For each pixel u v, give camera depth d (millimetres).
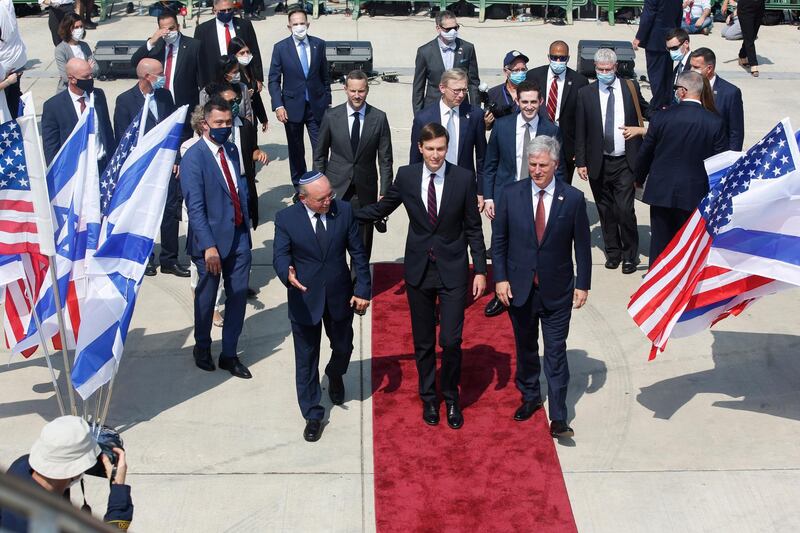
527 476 6344
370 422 6949
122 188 6516
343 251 6598
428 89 10164
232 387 7414
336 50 15516
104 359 6371
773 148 6469
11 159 6316
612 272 9492
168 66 10031
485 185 8547
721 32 19344
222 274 7453
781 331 8320
